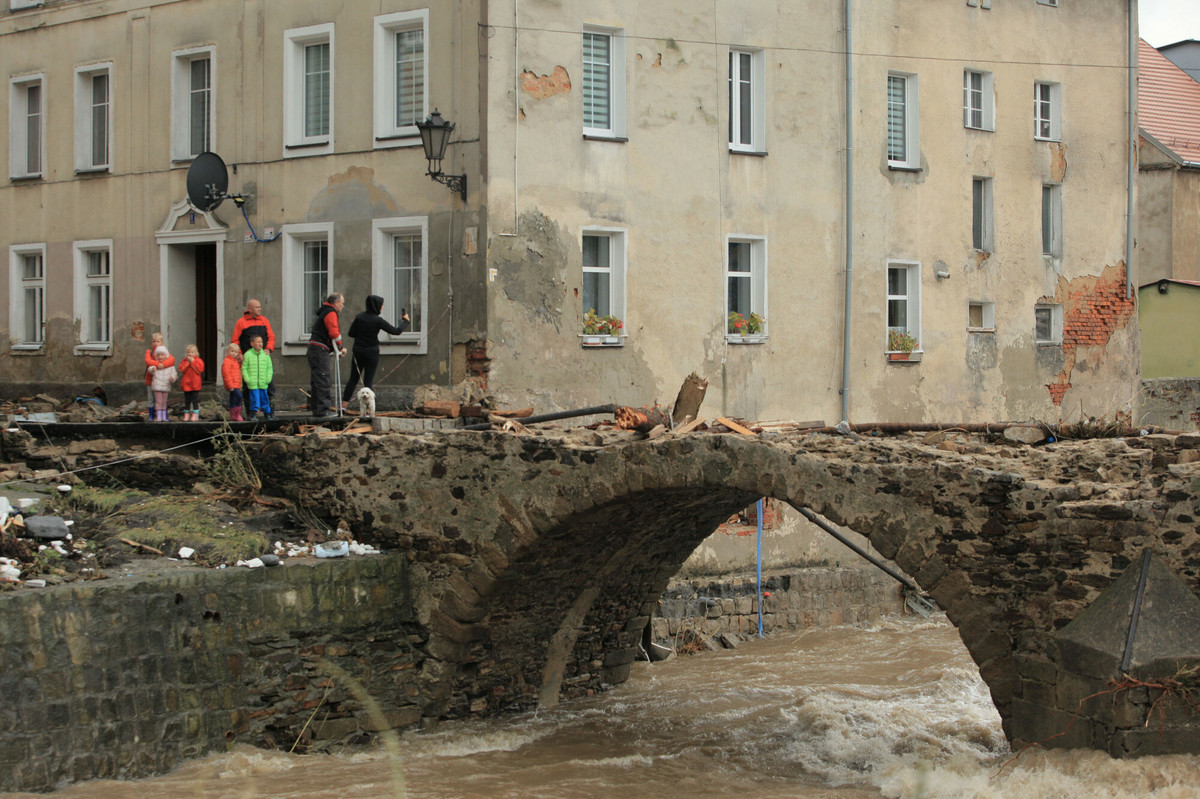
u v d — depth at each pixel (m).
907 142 23.48
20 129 24.09
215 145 21.06
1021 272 25.12
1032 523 11.09
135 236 22.27
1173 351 31.38
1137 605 10.30
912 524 11.74
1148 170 33.28
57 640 11.37
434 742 14.59
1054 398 25.78
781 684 17.70
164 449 16.14
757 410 21.17
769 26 21.23
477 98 18.33
